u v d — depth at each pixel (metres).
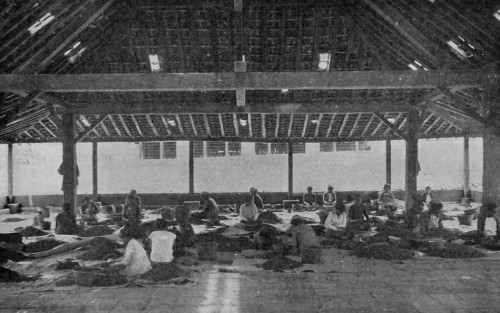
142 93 16.59
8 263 9.11
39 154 22.02
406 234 11.68
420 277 7.81
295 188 21.44
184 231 10.96
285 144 21.17
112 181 21.36
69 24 11.24
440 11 10.04
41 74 11.71
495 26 9.30
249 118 18.53
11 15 8.78
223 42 14.42
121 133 19.53
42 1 9.15
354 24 13.73
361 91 16.52
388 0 11.22
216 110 16.73
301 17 13.70
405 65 13.99
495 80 11.14
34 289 7.09
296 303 6.32
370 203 18.56
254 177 21.19
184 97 16.83
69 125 15.95
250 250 10.41
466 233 11.63
